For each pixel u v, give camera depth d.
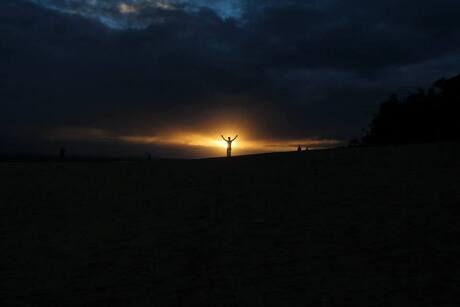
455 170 12.14
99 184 13.86
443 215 8.55
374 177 12.33
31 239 8.34
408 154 15.09
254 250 7.31
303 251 7.16
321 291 5.57
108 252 7.45
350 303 5.20
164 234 8.45
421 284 5.66
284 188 11.94
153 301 5.43
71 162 18.95
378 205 9.62
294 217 9.23
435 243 7.18
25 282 6.16
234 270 6.45
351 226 8.37
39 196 12.33
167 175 14.89
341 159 15.47
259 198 11.04
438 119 25.73
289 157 16.98
